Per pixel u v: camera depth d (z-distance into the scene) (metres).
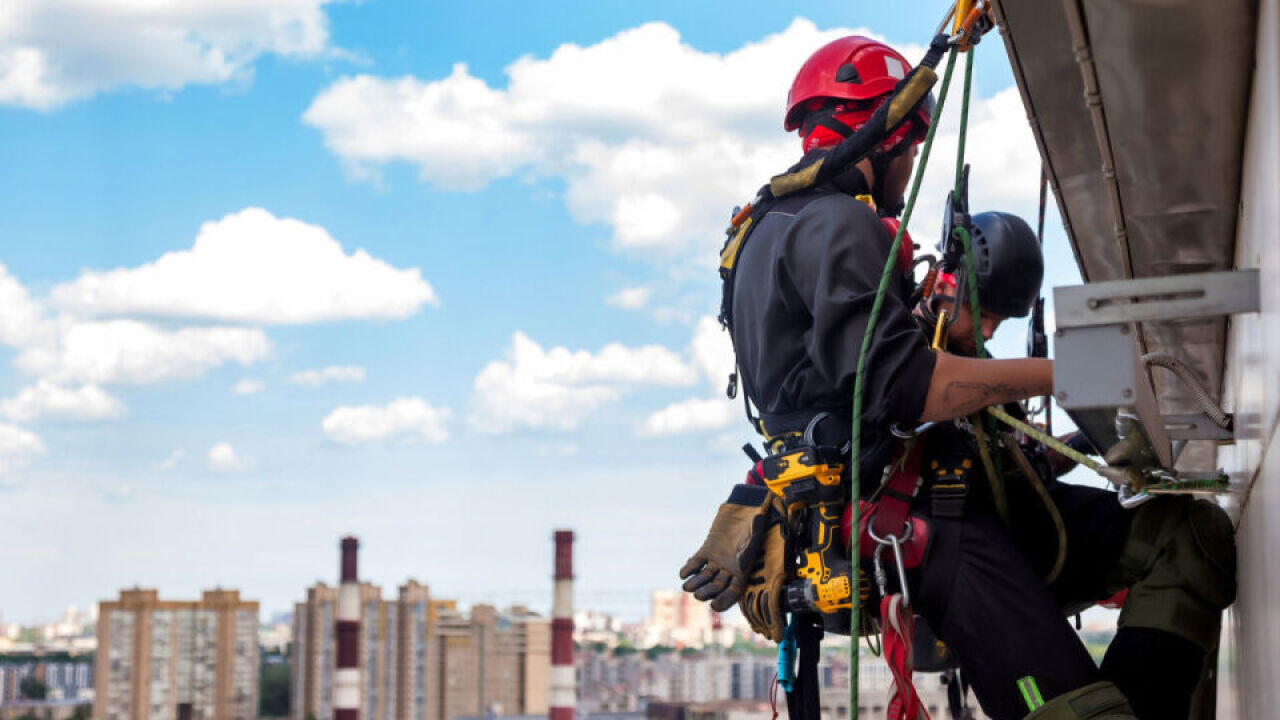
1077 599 2.18
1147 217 2.16
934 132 1.94
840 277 2.06
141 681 118.75
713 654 141.00
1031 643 1.96
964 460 2.06
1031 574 2.00
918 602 2.06
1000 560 2.00
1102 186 2.11
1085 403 1.58
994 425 2.05
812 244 2.12
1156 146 1.90
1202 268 2.36
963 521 2.03
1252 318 1.60
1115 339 1.58
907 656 1.93
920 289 2.24
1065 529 2.11
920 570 2.02
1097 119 1.86
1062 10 1.65
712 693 140.50
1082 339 1.60
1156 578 2.02
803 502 2.11
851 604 1.98
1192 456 2.78
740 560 2.22
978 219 2.24
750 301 2.25
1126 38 1.65
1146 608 2.01
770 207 2.29
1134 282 1.56
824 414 2.10
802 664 2.21
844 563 2.06
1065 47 1.74
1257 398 1.51
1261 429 1.47
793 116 2.46
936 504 2.03
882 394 1.98
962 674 2.39
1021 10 1.67
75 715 165.00
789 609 2.13
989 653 1.99
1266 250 1.37
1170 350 2.52
